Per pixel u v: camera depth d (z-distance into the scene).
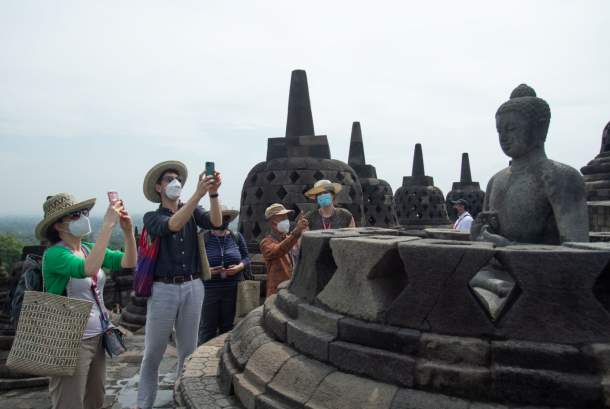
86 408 3.74
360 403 2.74
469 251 2.72
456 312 2.75
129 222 3.83
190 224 4.22
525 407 2.47
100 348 3.73
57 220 3.54
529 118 3.88
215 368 4.11
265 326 4.05
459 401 2.57
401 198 21.31
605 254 2.56
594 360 2.45
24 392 5.53
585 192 3.74
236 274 6.05
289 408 3.00
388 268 3.15
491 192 4.32
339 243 3.34
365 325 3.00
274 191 9.08
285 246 5.56
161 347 4.06
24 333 3.32
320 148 9.59
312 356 3.23
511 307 2.67
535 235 3.88
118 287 14.04
